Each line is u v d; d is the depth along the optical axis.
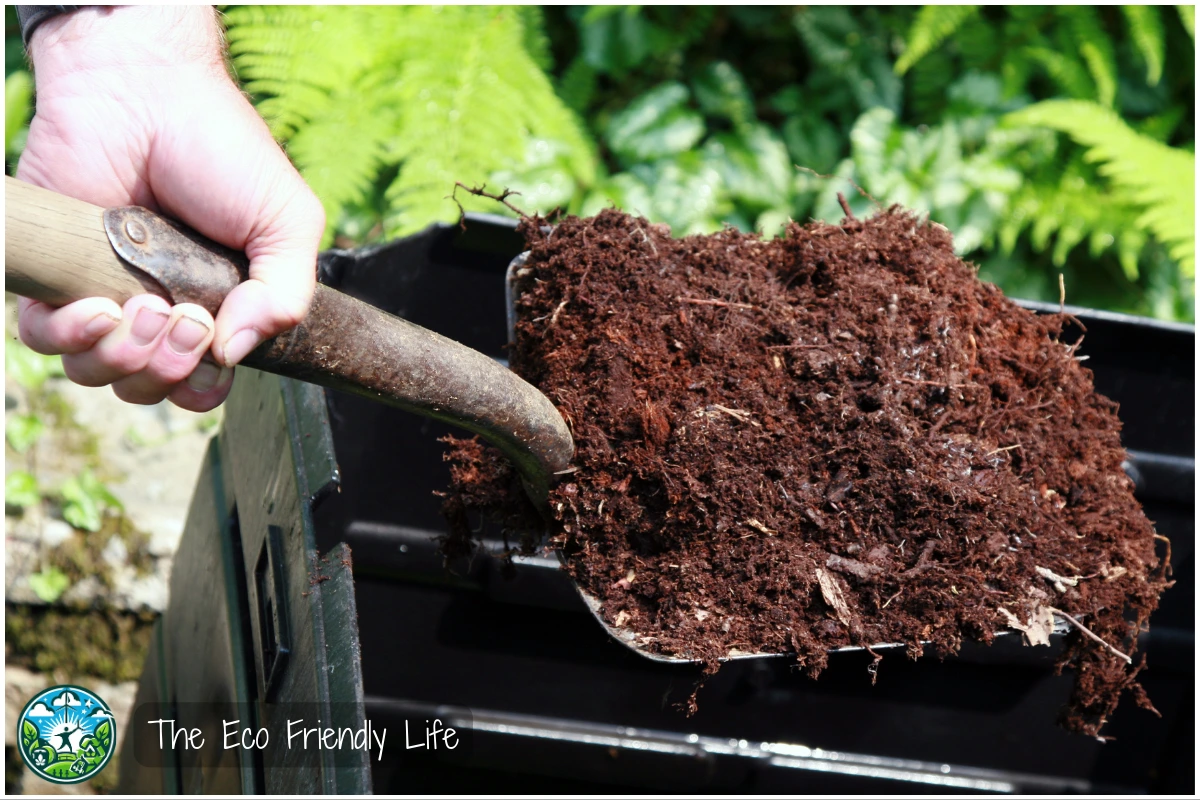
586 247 0.94
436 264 1.32
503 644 1.44
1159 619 1.38
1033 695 1.43
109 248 0.60
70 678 1.65
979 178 1.74
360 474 1.39
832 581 0.86
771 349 0.91
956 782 1.45
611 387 0.88
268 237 0.76
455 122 1.69
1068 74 1.80
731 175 1.84
